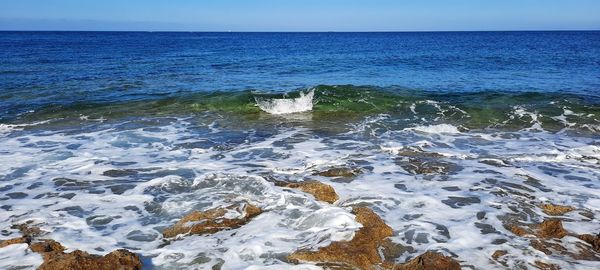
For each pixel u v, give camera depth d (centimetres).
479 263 507
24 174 832
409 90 1733
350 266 492
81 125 1236
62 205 688
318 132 1167
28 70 2423
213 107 1470
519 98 1545
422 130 1184
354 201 697
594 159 934
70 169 863
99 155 959
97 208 676
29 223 619
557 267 497
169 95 1653
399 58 3497
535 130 1200
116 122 1273
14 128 1197
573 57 3422
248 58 3562
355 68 2717
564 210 665
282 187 729
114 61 3102
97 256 485
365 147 1020
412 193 736
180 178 786
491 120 1301
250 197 695
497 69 2592
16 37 9175
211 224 597
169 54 3975
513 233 588
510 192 743
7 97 1612
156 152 986
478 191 746
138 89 1822
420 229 600
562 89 1792
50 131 1168
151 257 523
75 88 1827
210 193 718
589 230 597
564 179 813
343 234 555
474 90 1778
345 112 1408
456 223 621
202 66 2828
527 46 5294
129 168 871
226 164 896
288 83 2048
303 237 564
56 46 5128
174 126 1235
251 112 1416
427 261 479
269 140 1086
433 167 875
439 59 3362
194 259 519
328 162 899
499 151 1000
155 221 631
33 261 498
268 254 524
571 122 1266
